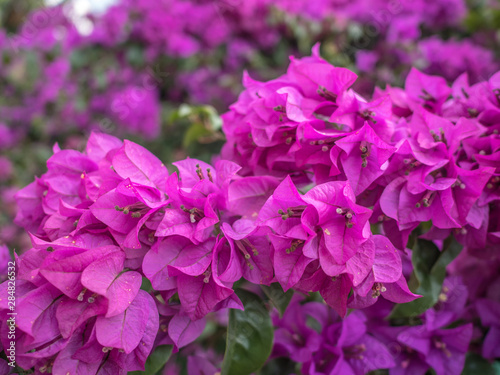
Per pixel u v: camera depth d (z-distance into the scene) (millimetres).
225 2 692
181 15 735
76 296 166
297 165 195
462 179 191
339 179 193
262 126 204
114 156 185
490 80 227
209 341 317
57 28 829
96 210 177
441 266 214
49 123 843
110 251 171
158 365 190
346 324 224
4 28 887
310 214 169
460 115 232
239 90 743
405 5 706
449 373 230
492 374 254
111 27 750
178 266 172
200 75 773
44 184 220
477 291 272
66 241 173
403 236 197
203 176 189
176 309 188
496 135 206
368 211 160
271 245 177
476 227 194
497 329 251
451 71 666
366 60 657
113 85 795
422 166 194
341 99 191
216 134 370
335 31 680
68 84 819
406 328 234
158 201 183
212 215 175
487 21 697
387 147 176
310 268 175
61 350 164
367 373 242
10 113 849
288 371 264
